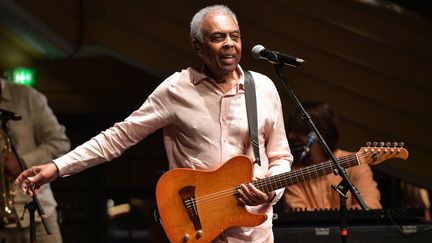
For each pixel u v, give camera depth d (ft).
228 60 25.32
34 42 47.37
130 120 26.43
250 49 43.39
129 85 53.36
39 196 35.32
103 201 53.62
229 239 25.89
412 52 41.81
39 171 26.16
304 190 35.63
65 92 52.65
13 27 45.85
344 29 42.42
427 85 41.75
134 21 45.52
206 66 26.13
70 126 52.95
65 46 46.70
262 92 26.13
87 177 53.67
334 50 42.57
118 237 53.93
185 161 26.07
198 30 25.64
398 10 41.78
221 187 25.57
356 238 31.14
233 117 25.77
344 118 42.75
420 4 41.68
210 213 25.66
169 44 44.88
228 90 25.99
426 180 42.37
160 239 53.83
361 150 25.88
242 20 43.50
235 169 25.49
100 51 48.34
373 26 42.09
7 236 35.32
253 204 25.32
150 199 54.08
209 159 25.73
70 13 45.39
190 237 25.75
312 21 42.70
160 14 44.98
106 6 45.83
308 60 42.83
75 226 53.26
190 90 25.94
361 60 42.34
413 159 42.32
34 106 36.55
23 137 35.96
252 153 25.89
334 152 35.29
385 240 31.22
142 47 45.42
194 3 44.19
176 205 25.81
